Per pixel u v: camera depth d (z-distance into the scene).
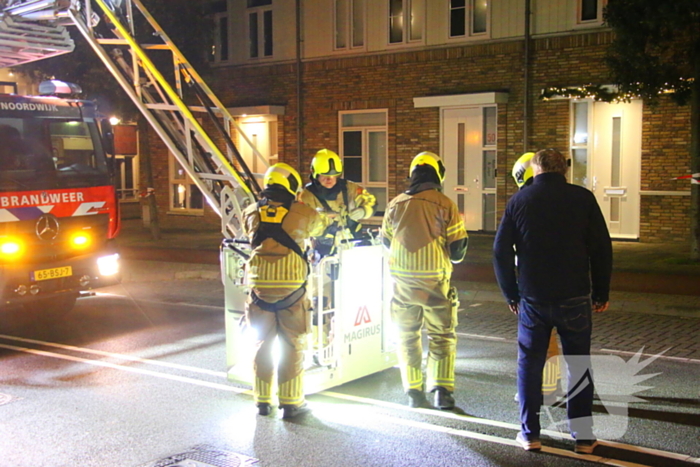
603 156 15.25
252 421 5.53
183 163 7.91
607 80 12.84
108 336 8.45
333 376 6.04
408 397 6.02
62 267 8.67
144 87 8.53
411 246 5.55
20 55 9.64
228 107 19.55
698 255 12.27
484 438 5.10
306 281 5.63
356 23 17.73
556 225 4.67
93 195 9.05
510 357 7.28
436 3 16.59
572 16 15.07
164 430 5.36
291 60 18.66
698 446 4.90
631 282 10.77
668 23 10.95
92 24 8.44
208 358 7.43
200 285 12.05
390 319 6.47
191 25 17.03
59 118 8.75
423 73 16.91
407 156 17.28
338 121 18.17
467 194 16.78
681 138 14.29
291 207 5.61
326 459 4.77
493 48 16.02
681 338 7.84
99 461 4.79
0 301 8.18
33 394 6.27
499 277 4.91
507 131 16.05
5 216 8.17
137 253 15.50
